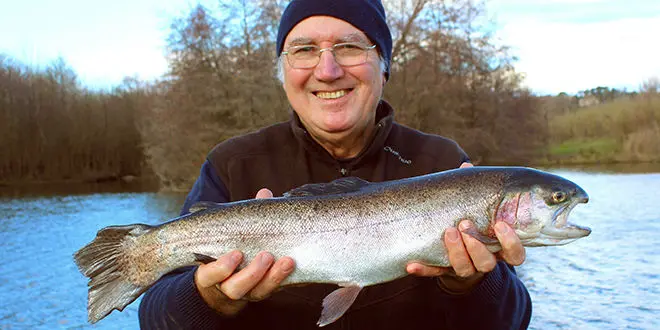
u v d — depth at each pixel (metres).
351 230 0.83
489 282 0.82
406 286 0.87
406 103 7.92
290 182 0.93
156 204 7.46
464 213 0.84
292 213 0.83
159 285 0.86
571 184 0.87
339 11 0.88
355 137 0.93
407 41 7.89
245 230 0.83
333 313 0.80
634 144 12.55
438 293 0.86
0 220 5.85
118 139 14.53
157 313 0.79
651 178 8.55
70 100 14.46
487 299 0.82
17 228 5.24
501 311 0.83
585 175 9.42
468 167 0.88
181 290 0.78
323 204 0.84
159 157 9.47
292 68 0.90
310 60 0.90
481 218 0.84
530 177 0.87
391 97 7.89
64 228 5.23
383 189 0.85
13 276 3.28
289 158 0.95
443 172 0.88
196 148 8.91
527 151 10.28
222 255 0.82
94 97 14.80
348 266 0.82
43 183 13.06
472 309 0.82
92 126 14.30
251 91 8.52
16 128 13.48
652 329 2.21
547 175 0.88
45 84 14.09
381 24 0.93
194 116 8.99
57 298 2.83
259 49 8.66
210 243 0.83
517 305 0.86
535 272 3.05
